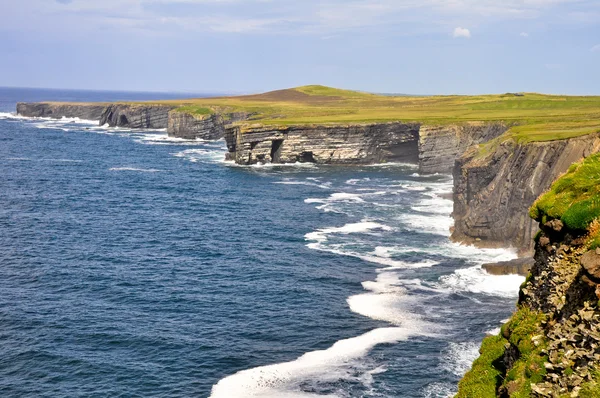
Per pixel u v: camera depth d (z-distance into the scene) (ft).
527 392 60.59
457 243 241.35
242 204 332.19
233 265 213.46
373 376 126.31
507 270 193.36
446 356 135.33
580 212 74.13
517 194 226.38
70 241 244.42
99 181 402.72
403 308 167.02
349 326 155.02
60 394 122.21
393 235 256.73
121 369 132.67
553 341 62.54
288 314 164.76
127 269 207.62
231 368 132.67
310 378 126.11
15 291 182.09
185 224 281.13
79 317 162.30
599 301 59.57
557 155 221.66
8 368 132.57
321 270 206.08
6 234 251.39
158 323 159.02
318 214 304.30
